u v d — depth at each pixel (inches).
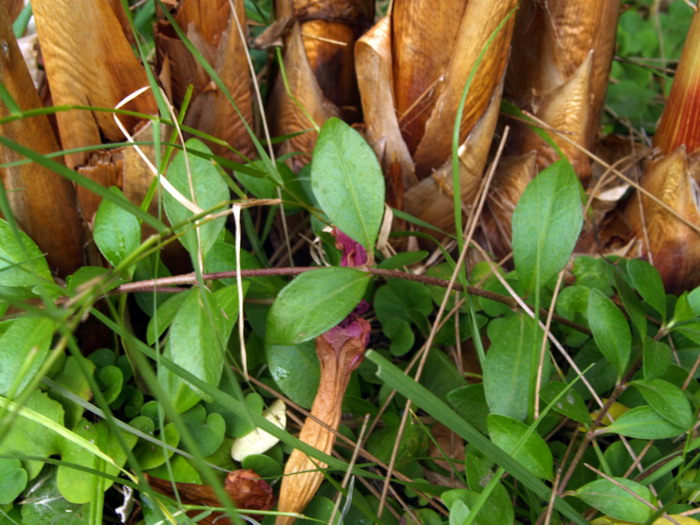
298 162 17.6
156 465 13.4
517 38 16.7
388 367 11.3
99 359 14.4
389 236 15.9
